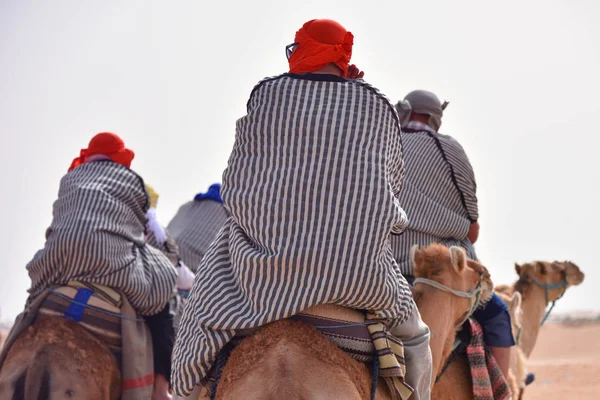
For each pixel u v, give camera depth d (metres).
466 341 6.98
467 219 7.39
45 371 6.45
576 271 9.73
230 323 4.23
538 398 17.19
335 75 4.61
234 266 4.39
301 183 4.32
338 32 4.81
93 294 7.11
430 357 4.98
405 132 7.39
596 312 75.94
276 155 4.42
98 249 7.12
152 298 7.56
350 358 4.25
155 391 7.71
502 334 7.40
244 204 4.38
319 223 4.27
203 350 4.29
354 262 4.23
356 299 4.27
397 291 4.47
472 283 6.46
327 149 4.37
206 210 10.81
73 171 7.66
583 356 33.72
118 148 7.95
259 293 4.22
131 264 7.39
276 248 4.24
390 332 4.78
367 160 4.40
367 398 4.23
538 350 37.97
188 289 9.27
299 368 3.96
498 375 7.14
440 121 7.64
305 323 4.23
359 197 4.32
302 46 4.80
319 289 4.20
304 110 4.45
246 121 4.54
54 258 7.10
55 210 7.46
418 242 7.00
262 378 3.94
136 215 7.71
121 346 7.20
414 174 7.11
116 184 7.53
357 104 4.50
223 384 4.08
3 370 6.55
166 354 7.79
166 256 8.38
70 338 6.74
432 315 6.15
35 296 7.23
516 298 8.41
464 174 7.25
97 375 6.73
